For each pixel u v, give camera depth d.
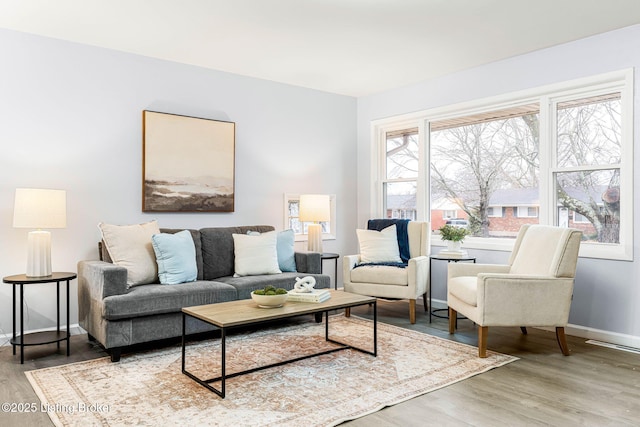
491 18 3.43
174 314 3.40
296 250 5.39
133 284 3.55
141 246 3.70
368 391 2.63
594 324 3.82
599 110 3.92
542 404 2.47
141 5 3.20
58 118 3.84
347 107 5.90
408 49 4.11
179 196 4.44
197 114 4.61
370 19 3.45
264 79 5.10
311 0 3.13
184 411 2.35
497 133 4.71
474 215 4.93
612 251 3.73
